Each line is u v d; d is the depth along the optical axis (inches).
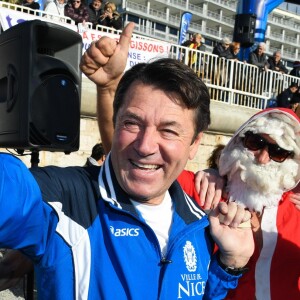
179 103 52.5
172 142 52.7
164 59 54.8
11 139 89.3
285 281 84.7
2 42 91.7
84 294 49.6
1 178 42.3
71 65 92.2
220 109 341.1
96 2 320.5
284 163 87.8
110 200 53.0
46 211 49.5
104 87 71.4
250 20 433.1
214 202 87.8
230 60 370.0
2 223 42.6
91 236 51.7
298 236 86.7
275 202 88.3
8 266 63.7
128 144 52.6
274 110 87.0
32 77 85.0
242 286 84.1
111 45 68.4
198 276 57.4
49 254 49.5
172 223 57.6
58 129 89.0
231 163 90.0
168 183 54.9
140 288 51.6
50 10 285.1
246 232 61.3
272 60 438.0
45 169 54.9
